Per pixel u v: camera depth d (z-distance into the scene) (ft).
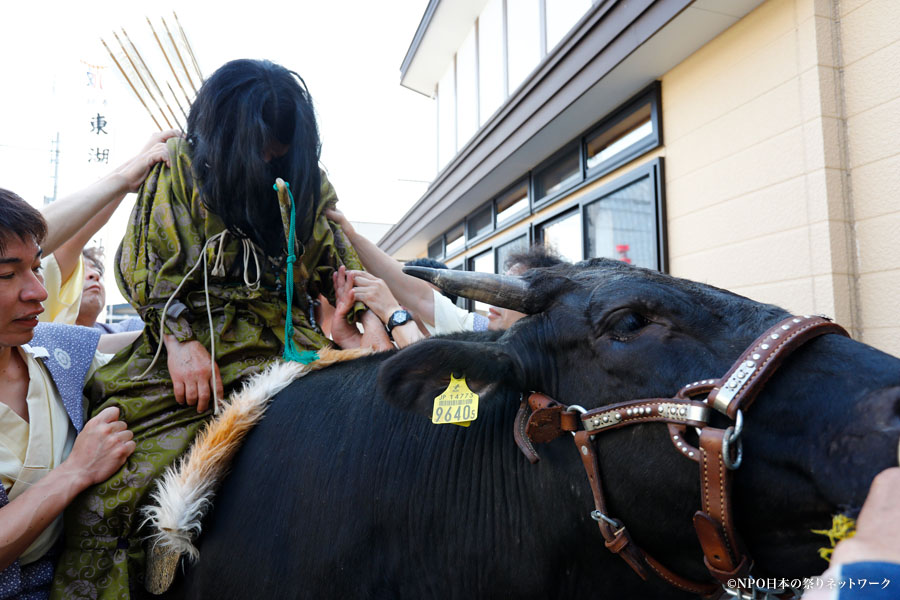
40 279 5.90
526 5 22.59
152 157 6.56
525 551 4.70
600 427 4.16
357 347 7.48
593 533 4.42
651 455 4.00
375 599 4.94
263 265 6.52
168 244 6.15
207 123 5.96
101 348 8.02
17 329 5.09
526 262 8.92
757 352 3.70
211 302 6.34
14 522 4.63
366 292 7.25
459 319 9.59
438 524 5.02
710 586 4.27
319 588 4.98
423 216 30.60
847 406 3.36
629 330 4.20
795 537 3.61
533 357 4.62
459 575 4.90
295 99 6.24
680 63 14.10
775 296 11.69
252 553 5.20
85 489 5.31
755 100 12.11
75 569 5.17
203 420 5.99
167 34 7.22
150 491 5.44
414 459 5.21
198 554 5.36
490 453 5.01
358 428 5.50
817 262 10.80
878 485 2.60
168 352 5.90
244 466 5.65
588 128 17.65
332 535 5.06
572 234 18.83
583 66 15.29
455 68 30.94
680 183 14.16
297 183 6.19
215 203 5.93
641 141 15.46
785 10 11.42
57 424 5.58
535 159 20.43
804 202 11.09
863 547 2.25
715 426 3.72
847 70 10.88
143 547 5.45
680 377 3.90
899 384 3.27
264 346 6.51
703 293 4.26
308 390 6.04
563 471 4.50
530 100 18.07
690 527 3.95
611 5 13.80
